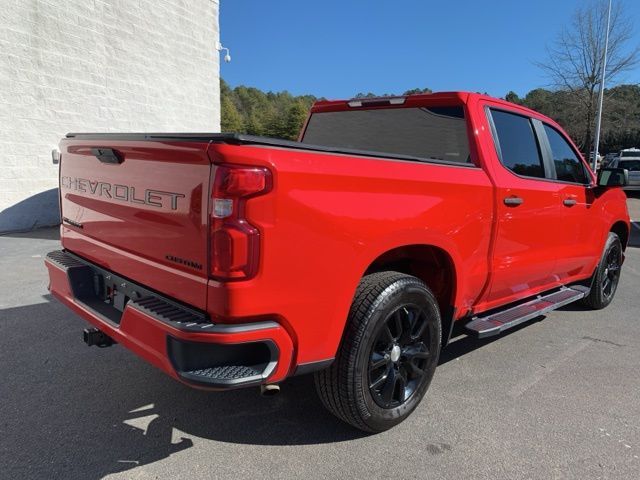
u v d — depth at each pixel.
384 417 2.99
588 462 2.88
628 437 3.15
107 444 2.92
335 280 2.58
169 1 12.43
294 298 2.44
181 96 13.09
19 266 6.93
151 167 2.64
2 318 4.89
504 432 3.17
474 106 3.75
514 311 4.21
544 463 2.86
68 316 4.97
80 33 10.39
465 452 2.95
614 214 5.55
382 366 2.99
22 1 9.30
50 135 10.08
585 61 28.09
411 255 3.33
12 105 9.38
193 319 2.38
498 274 3.81
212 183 2.27
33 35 9.55
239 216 2.27
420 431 3.15
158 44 12.25
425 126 3.94
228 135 2.27
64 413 3.24
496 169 3.71
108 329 2.87
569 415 3.40
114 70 11.21
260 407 3.38
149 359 2.52
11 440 2.93
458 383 3.84
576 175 4.91
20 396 3.44
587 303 5.81
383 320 2.83
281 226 2.35
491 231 3.62
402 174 2.91
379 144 4.24
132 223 2.84
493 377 3.96
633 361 4.37
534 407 3.49
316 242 2.48
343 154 2.63
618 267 6.03
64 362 3.98
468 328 3.71
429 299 3.14
